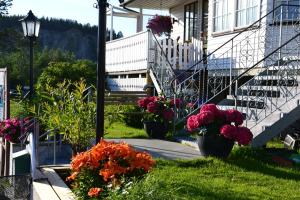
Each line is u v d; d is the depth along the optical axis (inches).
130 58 757.3
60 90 291.9
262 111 384.5
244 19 561.6
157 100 453.4
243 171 303.6
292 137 395.5
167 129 445.4
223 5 609.0
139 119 541.0
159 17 786.8
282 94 388.8
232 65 563.5
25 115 367.6
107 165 185.8
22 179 229.0
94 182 188.9
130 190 161.9
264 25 514.3
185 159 325.1
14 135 339.6
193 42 709.3
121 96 657.0
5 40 1831.9
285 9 499.5
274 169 310.2
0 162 380.2
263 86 411.5
